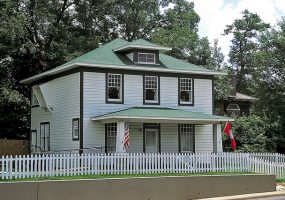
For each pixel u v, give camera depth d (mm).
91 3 53812
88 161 25188
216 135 36094
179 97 37938
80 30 54844
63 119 36656
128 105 35812
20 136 48375
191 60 55375
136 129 35781
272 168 31469
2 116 46406
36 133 41656
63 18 53219
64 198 21422
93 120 34156
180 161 28047
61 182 21422
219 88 56000
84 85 34219
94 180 22203
